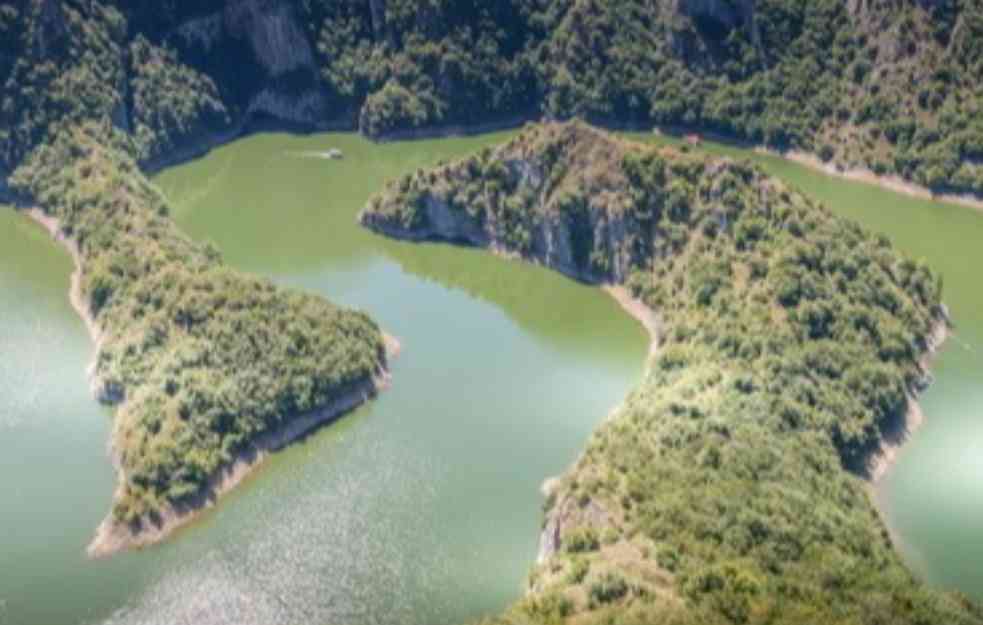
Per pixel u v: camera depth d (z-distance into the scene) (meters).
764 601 182.88
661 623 176.38
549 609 184.12
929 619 185.12
